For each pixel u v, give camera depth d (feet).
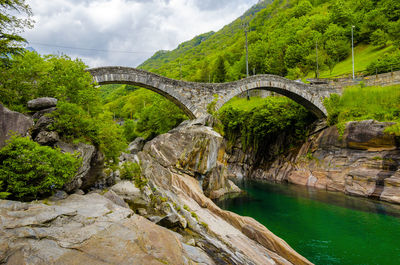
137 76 78.48
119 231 20.94
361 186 69.72
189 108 86.69
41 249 15.94
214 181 77.71
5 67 41.04
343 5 202.18
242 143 136.77
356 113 87.25
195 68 360.28
